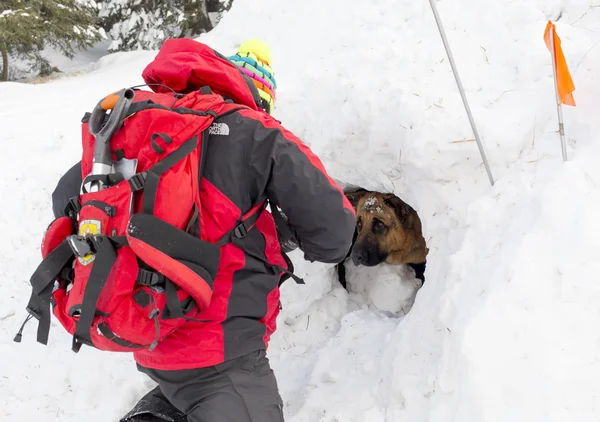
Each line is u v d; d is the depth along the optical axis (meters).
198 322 1.76
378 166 3.38
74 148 4.85
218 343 1.77
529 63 3.08
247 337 1.83
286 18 5.19
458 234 2.82
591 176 2.30
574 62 2.93
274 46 5.02
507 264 2.25
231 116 1.77
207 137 1.73
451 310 2.46
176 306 1.58
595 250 2.07
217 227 1.74
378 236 4.18
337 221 1.78
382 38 3.92
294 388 3.10
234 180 1.73
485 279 2.34
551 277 2.13
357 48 4.01
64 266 1.71
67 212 1.84
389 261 4.35
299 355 3.46
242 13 5.64
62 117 5.50
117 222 1.59
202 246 1.65
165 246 1.57
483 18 3.52
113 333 1.56
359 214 4.30
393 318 3.47
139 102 1.71
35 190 4.42
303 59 4.50
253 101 1.95
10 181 4.51
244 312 1.82
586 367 1.95
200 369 1.81
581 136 2.61
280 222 1.98
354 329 3.34
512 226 2.43
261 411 1.81
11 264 4.03
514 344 2.08
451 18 3.69
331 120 3.51
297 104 3.81
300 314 3.67
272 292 1.97
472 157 2.93
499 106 3.03
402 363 2.62
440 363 2.35
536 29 3.25
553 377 1.97
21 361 3.39
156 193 1.59
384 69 3.53
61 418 3.02
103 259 1.53
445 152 2.96
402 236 4.23
